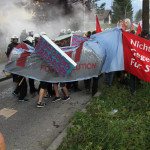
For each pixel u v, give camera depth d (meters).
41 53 3.96
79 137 2.99
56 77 4.27
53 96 5.18
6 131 3.53
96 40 4.51
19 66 4.26
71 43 5.16
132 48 4.21
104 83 5.56
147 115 3.55
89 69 4.32
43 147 3.05
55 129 3.54
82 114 3.73
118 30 4.42
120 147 2.68
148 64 4.15
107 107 4.00
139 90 4.69
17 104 4.73
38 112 4.25
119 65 4.41
